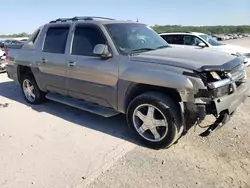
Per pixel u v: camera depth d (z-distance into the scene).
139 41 4.13
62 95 5.02
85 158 3.28
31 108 5.41
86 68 4.08
